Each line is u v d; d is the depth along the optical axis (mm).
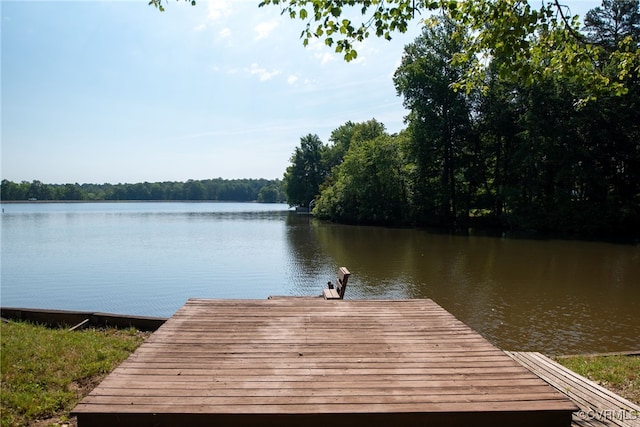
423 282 14836
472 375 3750
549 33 6191
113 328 7777
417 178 39000
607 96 27047
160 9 5691
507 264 18328
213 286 15258
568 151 28859
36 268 19016
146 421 3061
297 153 73750
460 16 6098
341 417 3074
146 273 17703
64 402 4680
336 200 46875
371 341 4637
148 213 80562
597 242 25797
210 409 3082
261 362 4012
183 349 4336
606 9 30234
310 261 20047
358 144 50562
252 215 68875
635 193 30062
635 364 6332
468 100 35719
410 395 3352
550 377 5324
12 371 5262
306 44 5516
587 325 9922
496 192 35719
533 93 29641
